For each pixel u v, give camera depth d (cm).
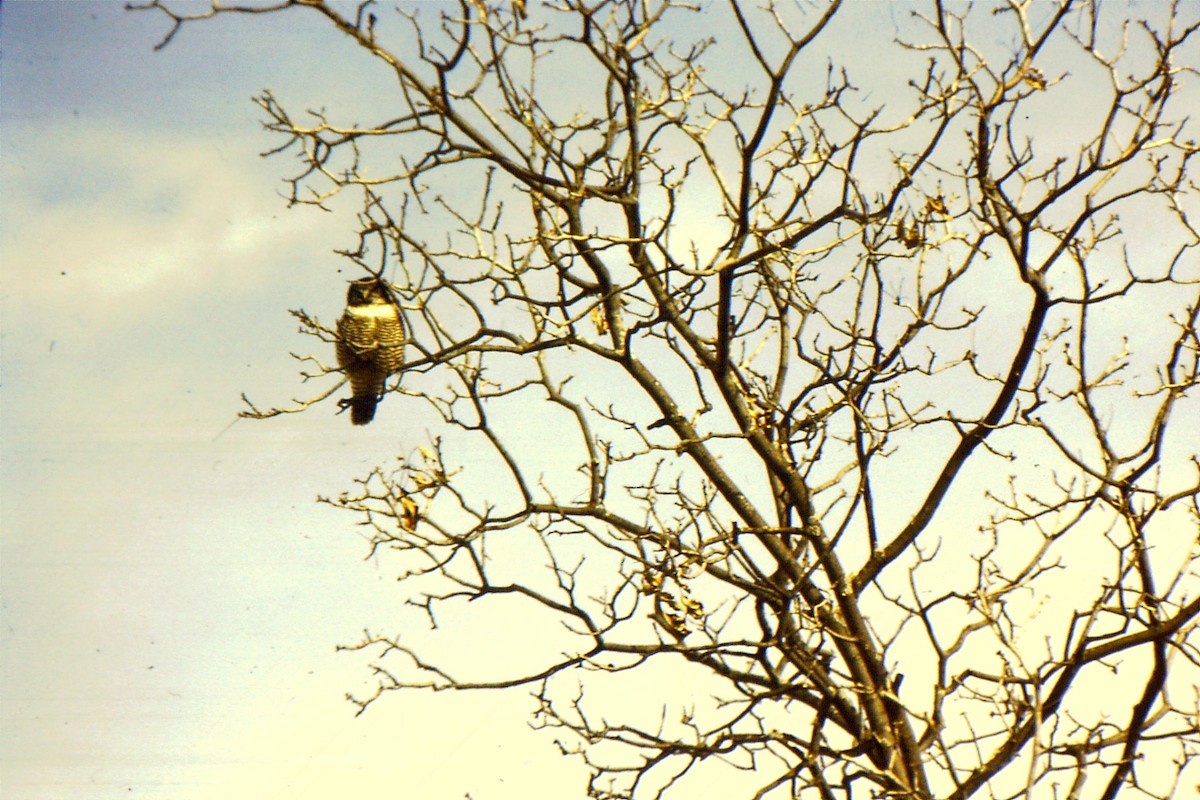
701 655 1287
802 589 1337
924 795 1120
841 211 1186
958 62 1183
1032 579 1233
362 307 1329
